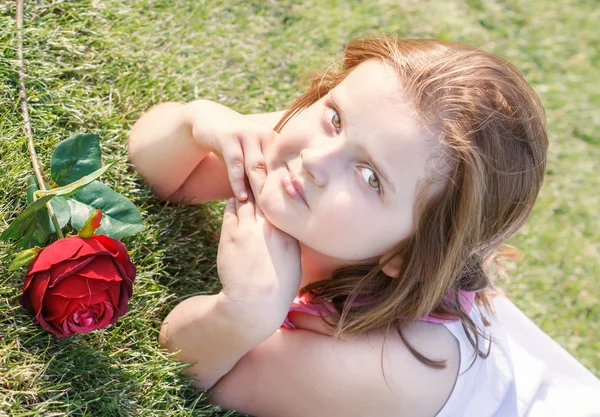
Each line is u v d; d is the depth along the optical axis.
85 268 0.98
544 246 1.48
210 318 1.07
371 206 1.03
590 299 1.45
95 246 0.99
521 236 1.47
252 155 1.10
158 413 1.08
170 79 1.28
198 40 1.37
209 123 1.12
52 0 1.22
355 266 1.10
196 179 1.18
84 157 1.06
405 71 1.03
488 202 1.05
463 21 1.73
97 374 1.06
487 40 1.72
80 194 1.06
